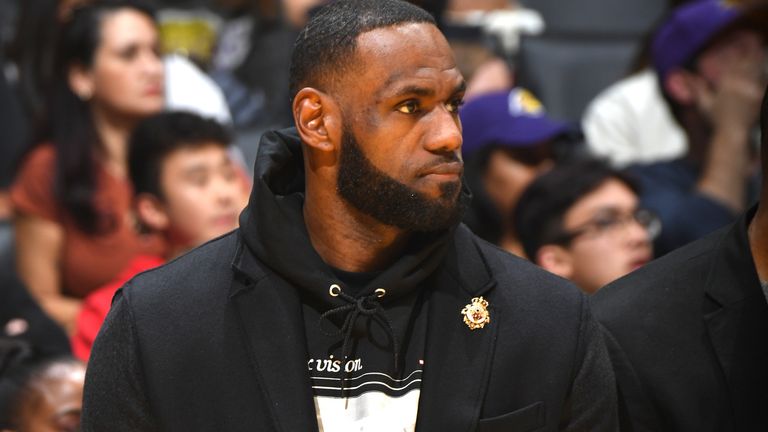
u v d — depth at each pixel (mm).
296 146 5457
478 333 5324
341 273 5344
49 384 7871
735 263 5789
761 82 10758
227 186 9898
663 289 5906
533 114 11008
